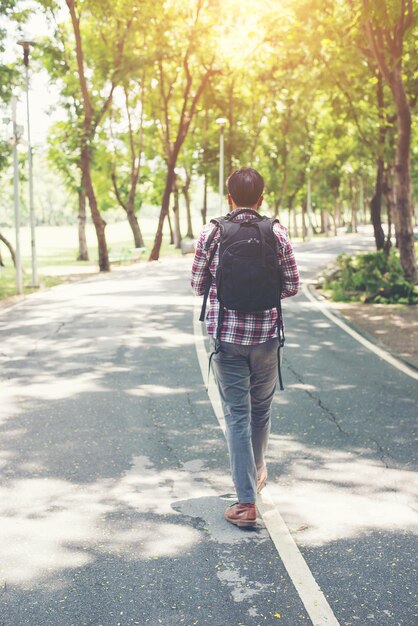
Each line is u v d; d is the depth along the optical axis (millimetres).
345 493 4941
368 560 3930
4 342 11664
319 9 20188
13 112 21922
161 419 6871
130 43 33250
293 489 5016
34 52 35844
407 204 20234
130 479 5207
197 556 3979
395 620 3332
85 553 4008
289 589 3615
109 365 9633
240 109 48406
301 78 22891
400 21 17531
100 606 3449
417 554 4004
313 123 52719
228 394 4406
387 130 27312
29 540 4176
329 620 3330
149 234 114750
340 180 70750
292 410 7262
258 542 4156
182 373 9102
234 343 4277
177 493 4934
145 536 4234
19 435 6328
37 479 5203
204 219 53031
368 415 7059
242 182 4434
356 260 21922
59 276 28859
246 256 4223
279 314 4340
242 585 3654
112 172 47125
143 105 44312
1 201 60906
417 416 7023
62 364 9711
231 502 4766
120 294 19828
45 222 158500
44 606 3451
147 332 12680
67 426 6617
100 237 31844
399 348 11227
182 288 21516
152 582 3684
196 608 3434
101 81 35156
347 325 13859
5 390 8148
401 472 5383
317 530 4324
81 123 31625
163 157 48625
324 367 9633
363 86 25500
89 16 34219
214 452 5844
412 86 22031
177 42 34625
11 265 38719
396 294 18172
